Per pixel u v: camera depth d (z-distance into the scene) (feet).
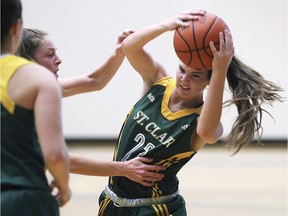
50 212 14.64
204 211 36.78
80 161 18.90
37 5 59.67
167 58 59.47
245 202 38.91
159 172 20.02
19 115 14.15
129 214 20.25
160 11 59.31
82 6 59.47
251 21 58.75
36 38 20.07
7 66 14.38
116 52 21.94
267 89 19.65
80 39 59.82
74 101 61.05
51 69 20.31
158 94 20.12
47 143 13.71
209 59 18.38
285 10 58.18
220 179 46.03
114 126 61.11
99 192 42.01
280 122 59.11
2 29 14.55
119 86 60.59
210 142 19.01
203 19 18.45
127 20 59.52
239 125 19.45
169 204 20.25
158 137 19.63
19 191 14.16
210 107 18.01
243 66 19.57
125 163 19.42
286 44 58.39
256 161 52.85
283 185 43.75
